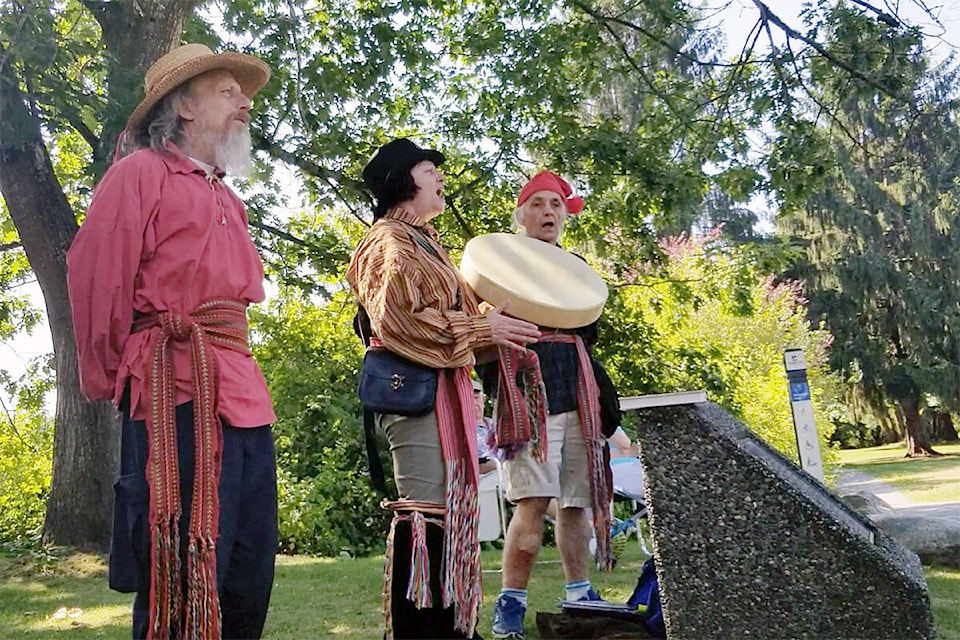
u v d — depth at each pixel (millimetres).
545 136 10328
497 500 6750
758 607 2775
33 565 6684
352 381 10883
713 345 12266
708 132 10062
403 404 2695
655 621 3316
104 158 7215
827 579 2740
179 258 2322
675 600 2822
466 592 2650
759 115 9625
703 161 10078
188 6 7914
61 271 7895
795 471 3480
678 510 2855
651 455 2891
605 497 3561
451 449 2717
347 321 11258
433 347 2738
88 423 7758
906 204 27203
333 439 10250
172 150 2443
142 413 2266
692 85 10414
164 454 2209
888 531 5652
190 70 2494
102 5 7883
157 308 2299
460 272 3424
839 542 2738
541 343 3582
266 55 8414
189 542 2189
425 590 2598
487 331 2799
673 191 9977
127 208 2260
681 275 12539
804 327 18891
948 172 24609
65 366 7863
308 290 10406
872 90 9422
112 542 2291
